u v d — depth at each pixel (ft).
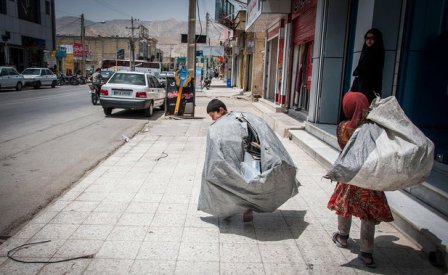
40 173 19.84
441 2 20.26
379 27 20.54
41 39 129.59
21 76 83.15
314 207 15.35
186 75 42.29
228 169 11.66
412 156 8.93
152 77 47.52
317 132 27.35
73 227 12.85
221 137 12.19
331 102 28.84
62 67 155.94
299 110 39.45
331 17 27.43
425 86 21.01
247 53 87.81
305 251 11.61
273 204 12.46
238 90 101.71
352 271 10.52
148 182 18.12
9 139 28.58
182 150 25.66
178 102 42.70
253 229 13.10
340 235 11.80
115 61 137.39
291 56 42.39
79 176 19.44
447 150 17.12
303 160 23.26
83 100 62.28
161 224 13.26
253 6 48.75
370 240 10.57
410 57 20.68
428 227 11.73
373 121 9.86
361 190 10.32
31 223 13.14
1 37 103.35
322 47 28.02
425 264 10.94
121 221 13.44
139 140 29.37
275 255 11.32
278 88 46.21
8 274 9.89
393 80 21.01
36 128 33.78
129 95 41.42
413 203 13.82
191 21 41.88
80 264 10.48
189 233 12.62
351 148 9.66
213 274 10.16
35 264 10.43
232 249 11.60
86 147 26.53
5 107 48.37
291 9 41.06
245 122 12.85
